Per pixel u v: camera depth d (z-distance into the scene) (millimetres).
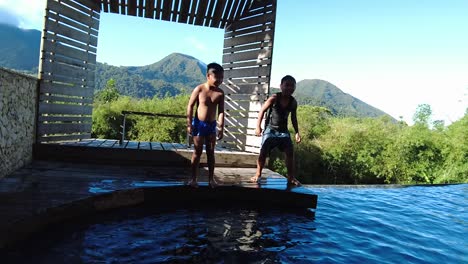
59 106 6445
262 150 5352
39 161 5887
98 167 5824
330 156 21281
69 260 2764
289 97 5113
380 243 3746
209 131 4633
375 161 21828
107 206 4066
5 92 4383
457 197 7508
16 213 3137
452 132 21688
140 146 6965
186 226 3908
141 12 7848
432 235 4219
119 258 2902
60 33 6273
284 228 4086
